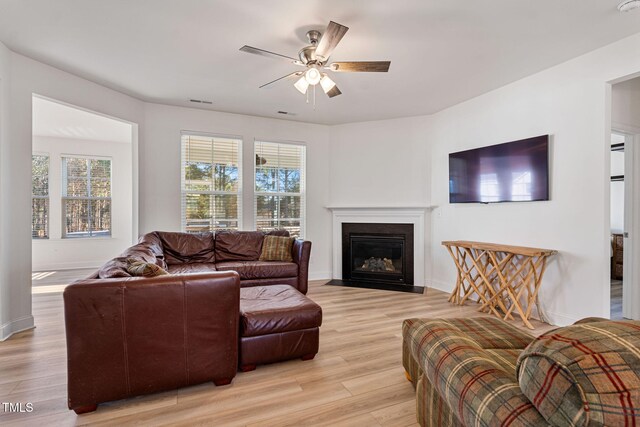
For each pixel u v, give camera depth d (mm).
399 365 2354
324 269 5445
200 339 1963
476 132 4078
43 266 6203
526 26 2514
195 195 4758
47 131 5859
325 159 5469
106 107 3822
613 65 2773
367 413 1797
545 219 3303
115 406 1839
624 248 3459
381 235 5082
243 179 4969
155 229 4492
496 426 898
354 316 3441
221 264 4078
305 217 5371
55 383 2086
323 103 4383
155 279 1875
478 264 3686
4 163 2834
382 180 5137
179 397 1934
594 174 2910
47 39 2736
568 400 720
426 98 4137
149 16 2406
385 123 5121
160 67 3295
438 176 4668
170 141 4555
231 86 3820
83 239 6508
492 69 3293
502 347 1594
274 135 5141
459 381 1114
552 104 3240
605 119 2844
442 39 2709
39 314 3455
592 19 2420
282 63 3201
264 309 2330
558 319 3195
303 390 2021
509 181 3605
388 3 2229
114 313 1779
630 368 708
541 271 3207
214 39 2742
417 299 4129
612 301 4047
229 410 1812
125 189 6848
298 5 2260
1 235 2797
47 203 6312
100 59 3113
